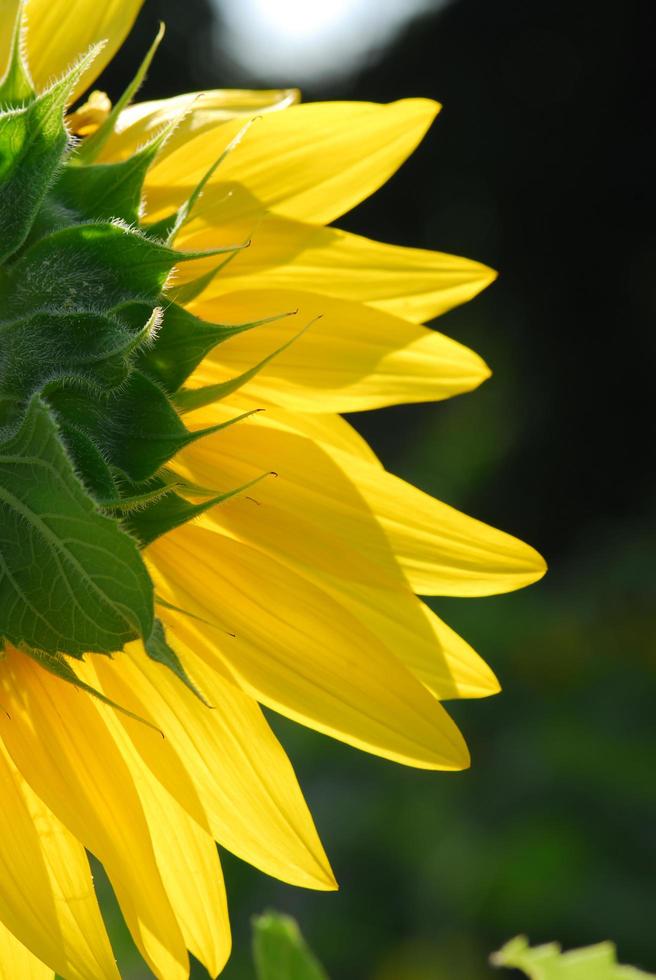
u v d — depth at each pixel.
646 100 2.69
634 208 2.73
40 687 0.67
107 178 0.63
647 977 0.73
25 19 0.66
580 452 2.70
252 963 1.23
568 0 2.67
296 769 1.48
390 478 0.69
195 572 0.68
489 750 1.53
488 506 2.66
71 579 0.61
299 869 0.69
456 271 0.69
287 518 0.68
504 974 1.22
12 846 0.65
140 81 0.65
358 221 2.93
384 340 0.68
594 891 1.25
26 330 0.62
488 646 1.73
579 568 2.31
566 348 2.75
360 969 1.25
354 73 2.97
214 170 0.65
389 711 0.68
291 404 0.68
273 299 0.67
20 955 0.68
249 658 0.68
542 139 2.77
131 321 0.62
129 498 0.61
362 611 0.69
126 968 1.16
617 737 1.49
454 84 2.82
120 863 0.66
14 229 0.62
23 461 0.60
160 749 0.68
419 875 1.31
